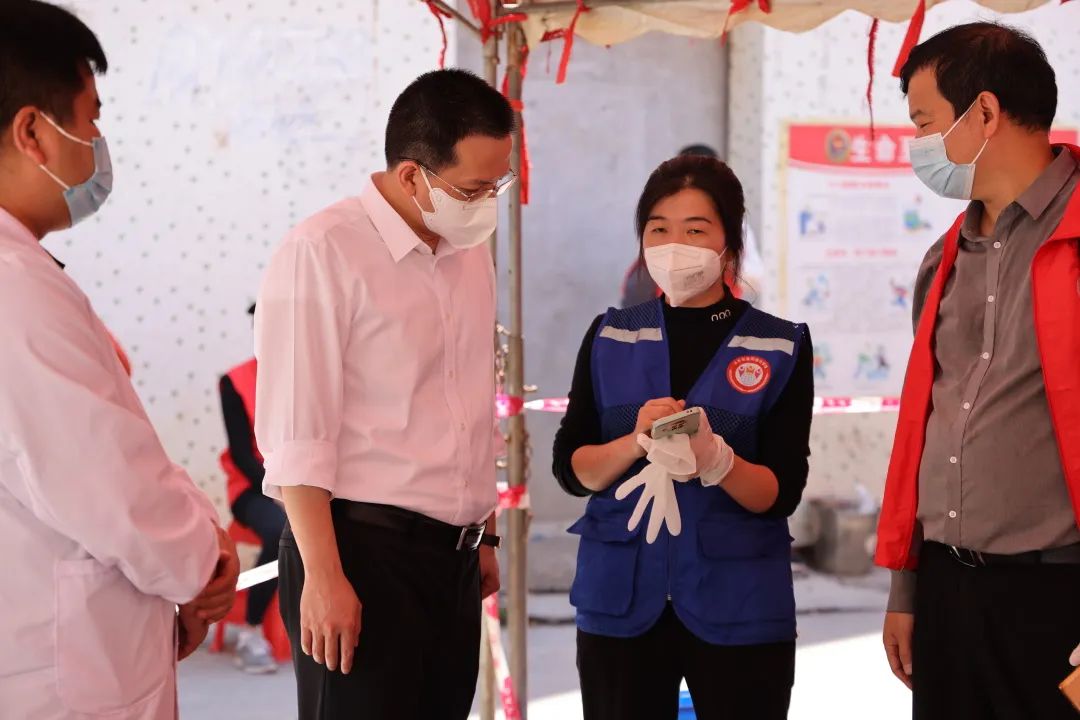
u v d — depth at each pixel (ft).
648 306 7.49
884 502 7.01
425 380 6.53
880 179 18.89
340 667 6.24
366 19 16.40
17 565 4.84
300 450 6.05
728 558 6.90
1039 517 6.24
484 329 6.95
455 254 6.82
